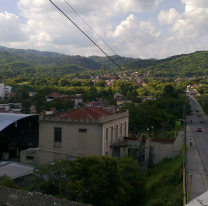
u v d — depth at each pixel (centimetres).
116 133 3659
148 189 2447
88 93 17038
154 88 17638
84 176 1719
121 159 2470
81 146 3167
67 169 1784
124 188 1811
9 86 18575
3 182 1808
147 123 5303
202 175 2280
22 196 461
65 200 434
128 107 5550
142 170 3238
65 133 3241
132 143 3578
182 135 3609
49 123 3325
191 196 1689
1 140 3600
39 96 14538
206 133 6003
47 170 2053
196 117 10775
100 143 3091
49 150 3047
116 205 1639
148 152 3566
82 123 3152
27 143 3806
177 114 7512
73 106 12756
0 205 473
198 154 3334
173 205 1700
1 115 3912
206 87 17675
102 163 1712
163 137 5194
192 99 17125
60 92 17462
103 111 3962
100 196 1638
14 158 3528
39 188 2066
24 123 3866
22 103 12269
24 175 2567
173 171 2611
